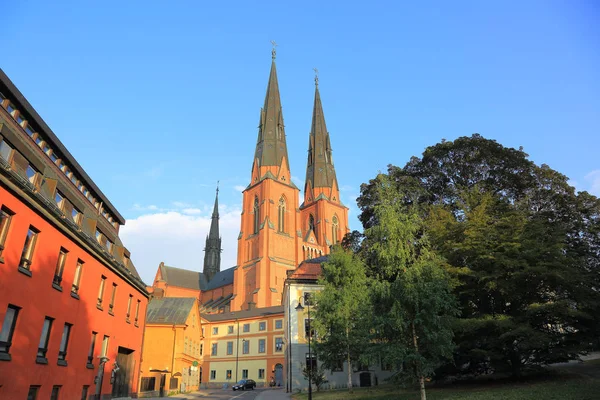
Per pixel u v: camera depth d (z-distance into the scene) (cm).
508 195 4222
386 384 3778
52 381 1842
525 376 2759
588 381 2295
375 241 2367
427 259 2280
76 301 2092
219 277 12950
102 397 2486
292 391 4269
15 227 1555
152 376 3631
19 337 1577
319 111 11981
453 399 2134
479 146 4181
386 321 1914
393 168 4628
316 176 11275
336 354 3359
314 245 10300
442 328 1942
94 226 2470
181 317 4012
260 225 9575
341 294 3403
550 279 2600
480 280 2661
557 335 2564
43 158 2012
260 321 7006
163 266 12712
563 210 4125
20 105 1759
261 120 11138
